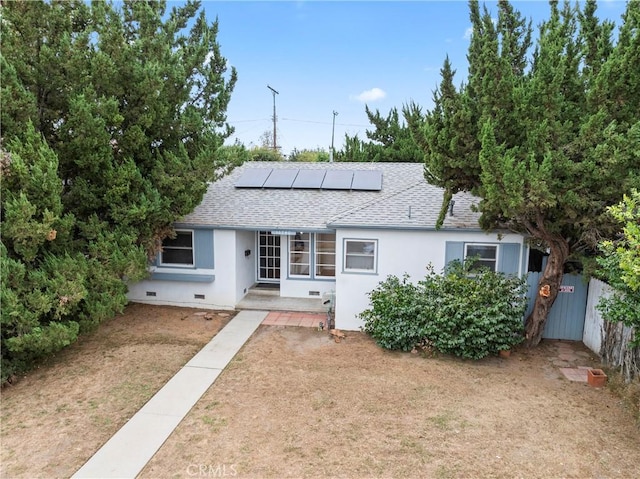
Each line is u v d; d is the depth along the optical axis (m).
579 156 7.77
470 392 7.54
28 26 8.39
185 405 7.06
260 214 12.88
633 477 5.22
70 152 8.91
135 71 9.39
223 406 7.02
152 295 13.34
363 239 10.97
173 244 13.09
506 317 8.83
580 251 9.29
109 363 8.80
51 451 5.80
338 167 15.80
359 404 7.06
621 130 7.43
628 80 7.23
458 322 8.96
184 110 10.95
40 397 7.38
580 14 8.56
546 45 7.81
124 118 9.62
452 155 8.66
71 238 9.41
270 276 14.90
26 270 8.03
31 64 8.59
